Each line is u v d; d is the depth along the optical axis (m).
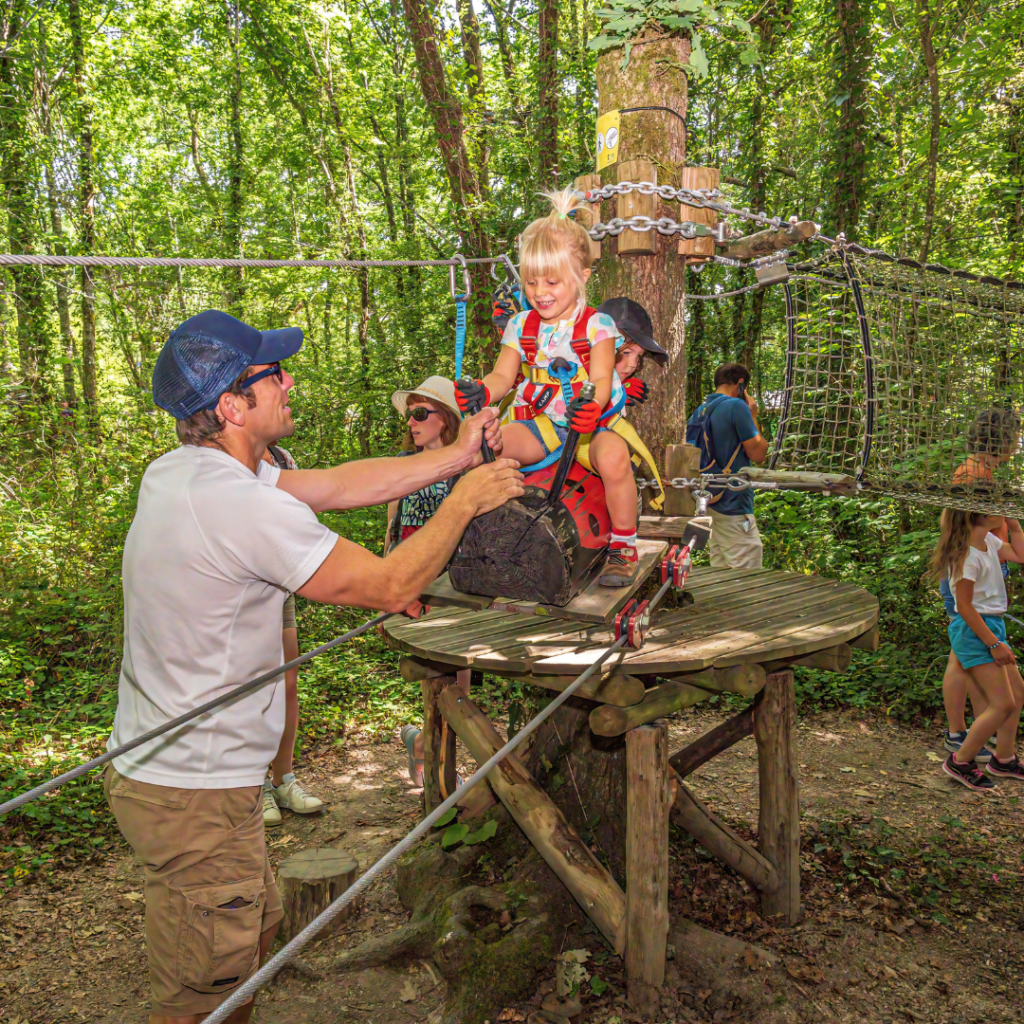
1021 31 7.53
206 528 1.87
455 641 3.03
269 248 19.42
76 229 15.66
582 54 11.36
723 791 4.85
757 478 3.42
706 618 3.19
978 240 9.70
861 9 8.66
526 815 3.19
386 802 4.72
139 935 3.52
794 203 13.38
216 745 1.96
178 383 1.97
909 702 6.15
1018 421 3.62
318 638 7.55
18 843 4.23
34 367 10.94
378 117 18.33
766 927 3.44
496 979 2.98
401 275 18.91
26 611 7.21
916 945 3.37
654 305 3.14
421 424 4.11
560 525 2.25
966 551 4.73
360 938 3.42
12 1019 3.00
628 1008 2.93
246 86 19.94
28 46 13.00
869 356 3.52
